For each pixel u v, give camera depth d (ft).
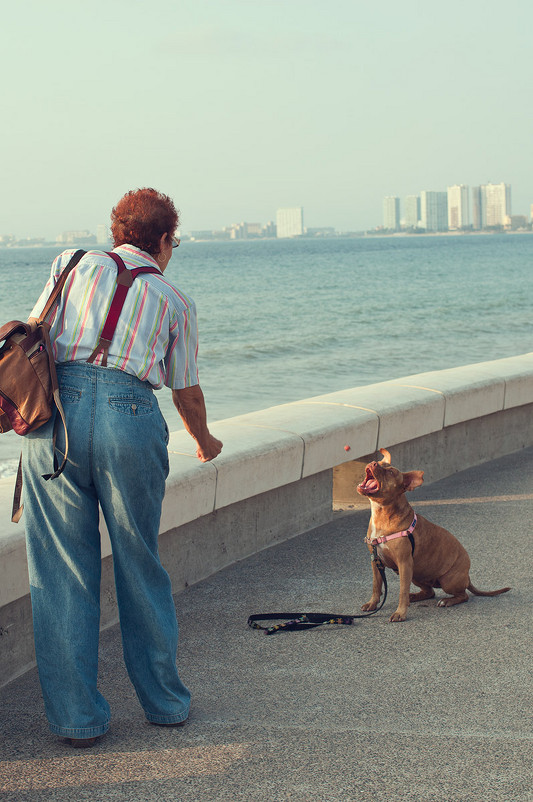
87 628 8.80
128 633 9.27
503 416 22.95
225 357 70.49
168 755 8.73
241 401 47.42
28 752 8.80
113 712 9.77
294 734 9.18
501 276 209.67
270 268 289.12
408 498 19.10
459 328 93.97
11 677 10.79
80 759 8.65
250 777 8.30
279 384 54.75
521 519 17.26
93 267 8.87
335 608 13.06
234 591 13.78
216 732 9.23
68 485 8.63
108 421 8.50
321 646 11.62
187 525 13.97
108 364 8.60
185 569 14.01
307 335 87.97
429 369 62.08
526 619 12.51
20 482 9.15
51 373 8.47
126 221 9.37
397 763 8.55
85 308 8.72
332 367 63.72
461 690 10.23
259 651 11.45
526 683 10.41
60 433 8.54
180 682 9.49
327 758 8.66
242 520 15.33
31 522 8.81
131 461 8.59
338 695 10.12
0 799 7.89
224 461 14.30
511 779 8.25
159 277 9.14
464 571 13.01
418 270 253.03
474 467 22.00
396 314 113.60
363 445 17.99
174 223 9.62
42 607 8.78
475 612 12.86
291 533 16.67
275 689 10.30
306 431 16.58
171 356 9.25
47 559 8.81
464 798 7.93
